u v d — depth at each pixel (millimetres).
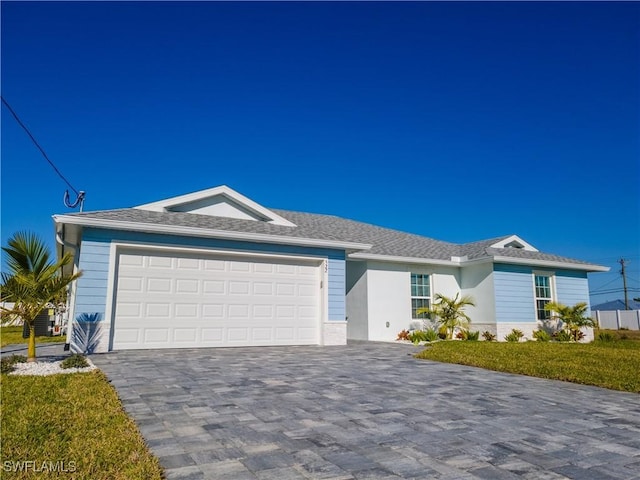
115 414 4508
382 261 16609
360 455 3512
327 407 5102
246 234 12070
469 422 4590
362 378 7172
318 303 13328
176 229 11172
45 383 6125
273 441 3816
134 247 10930
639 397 6160
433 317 17406
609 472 3256
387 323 16406
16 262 8133
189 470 3121
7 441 3607
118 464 3141
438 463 3371
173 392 5762
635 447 3857
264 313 12438
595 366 8828
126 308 10719
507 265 17297
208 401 5285
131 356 9422
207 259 11852
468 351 11328
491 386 6777
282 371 7695
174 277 11375
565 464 3410
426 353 10836
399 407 5188
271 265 12742
